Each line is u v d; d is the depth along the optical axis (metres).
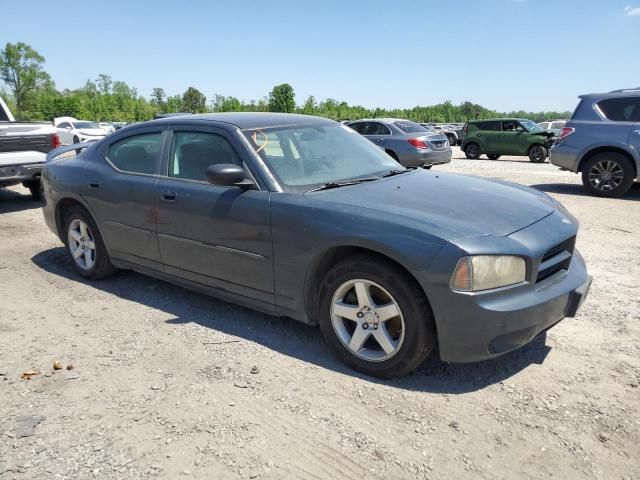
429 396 2.96
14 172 8.24
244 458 2.48
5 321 4.12
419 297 2.88
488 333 2.78
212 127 3.95
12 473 2.41
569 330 3.74
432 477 2.33
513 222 3.07
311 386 3.09
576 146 9.41
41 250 6.23
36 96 83.75
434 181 3.82
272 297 3.56
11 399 3.01
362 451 2.51
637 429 2.62
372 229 2.98
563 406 2.83
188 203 3.88
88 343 3.71
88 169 4.79
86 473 2.40
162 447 2.57
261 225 3.46
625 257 5.51
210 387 3.09
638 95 8.86
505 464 2.40
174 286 4.86
